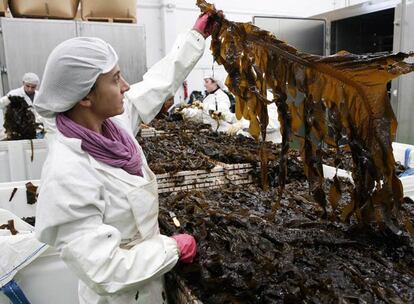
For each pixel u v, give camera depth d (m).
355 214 1.21
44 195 0.82
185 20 6.36
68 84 0.86
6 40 4.16
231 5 6.64
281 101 1.09
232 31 1.15
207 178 1.93
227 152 2.25
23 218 2.02
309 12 7.29
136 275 0.83
